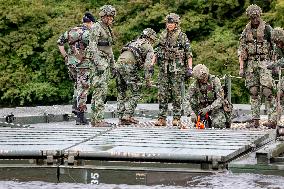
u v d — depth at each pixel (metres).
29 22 59.09
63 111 32.06
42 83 58.50
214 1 58.62
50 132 18.56
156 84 24.30
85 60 24.47
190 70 23.02
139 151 14.34
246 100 53.66
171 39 23.09
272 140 17.08
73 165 14.33
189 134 17.97
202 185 13.11
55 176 14.25
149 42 23.19
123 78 23.16
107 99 56.59
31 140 16.64
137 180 13.84
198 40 59.41
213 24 59.09
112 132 18.61
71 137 17.31
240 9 59.94
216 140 16.47
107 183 13.98
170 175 13.66
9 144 15.80
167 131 18.86
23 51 58.19
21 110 32.75
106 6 22.14
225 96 23.70
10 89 58.31
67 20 59.03
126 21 60.06
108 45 22.27
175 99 23.23
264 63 22.38
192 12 58.75
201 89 22.59
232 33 57.84
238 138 16.86
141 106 36.59
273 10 56.62
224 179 13.18
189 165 13.79
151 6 58.97
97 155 14.25
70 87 59.09
